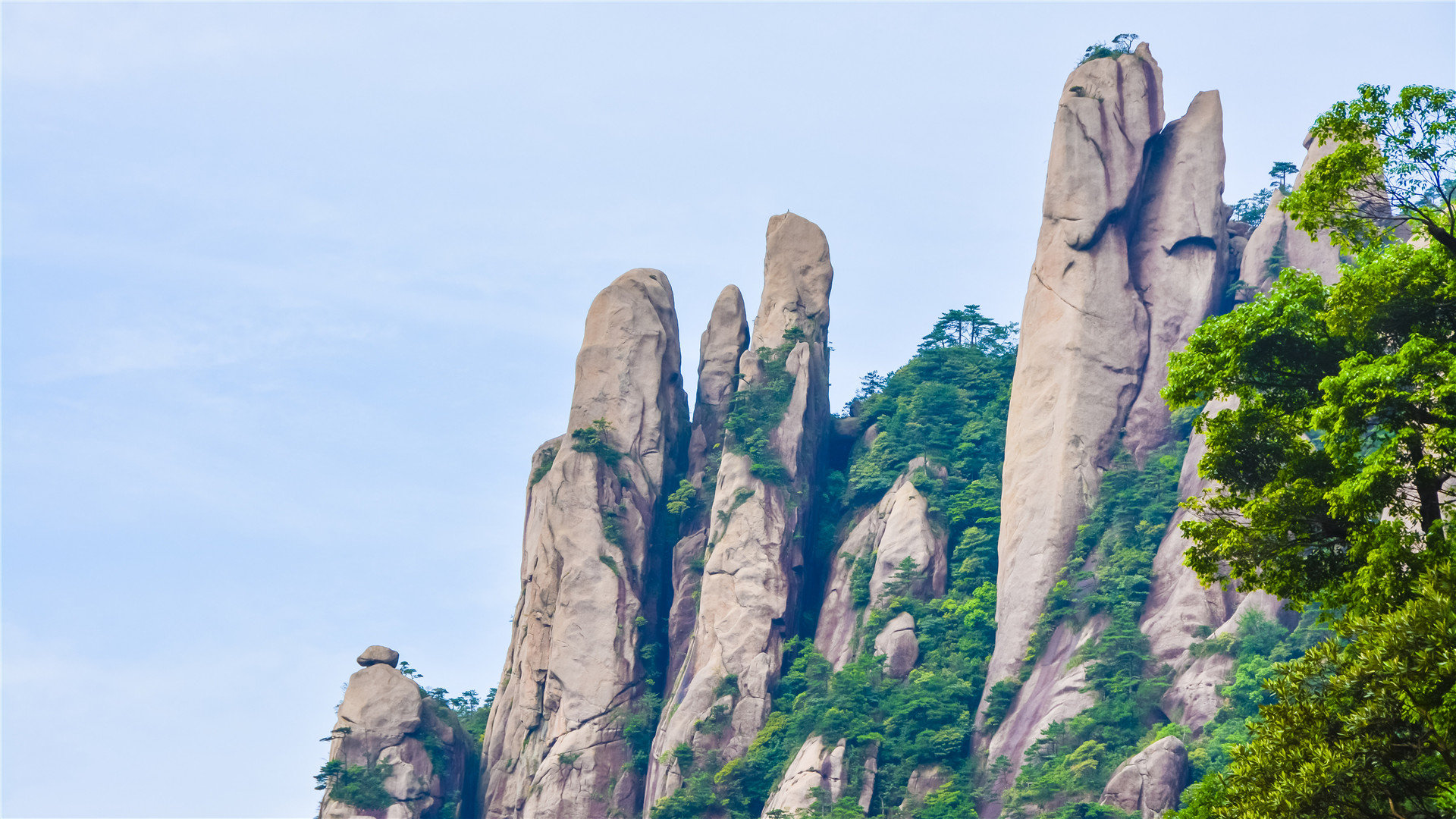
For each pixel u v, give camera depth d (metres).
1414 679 57.84
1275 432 77.56
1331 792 60.97
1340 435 70.00
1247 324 76.38
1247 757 66.94
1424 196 75.19
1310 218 76.88
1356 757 60.72
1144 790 185.00
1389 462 66.25
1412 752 59.97
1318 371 76.44
